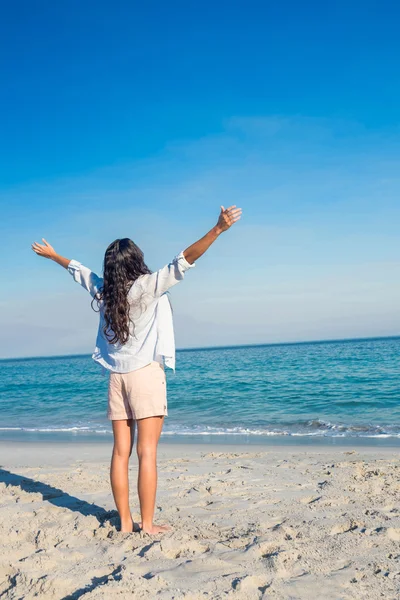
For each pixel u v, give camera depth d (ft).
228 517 12.70
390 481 16.63
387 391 56.18
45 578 8.59
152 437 10.70
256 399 55.26
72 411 54.03
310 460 22.27
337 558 9.68
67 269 11.65
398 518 12.27
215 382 75.10
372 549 10.15
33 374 142.72
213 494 15.46
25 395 73.56
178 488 16.49
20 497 15.16
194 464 21.67
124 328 10.22
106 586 7.86
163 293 10.34
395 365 87.30
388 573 8.95
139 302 10.26
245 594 8.05
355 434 33.22
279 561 9.22
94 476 18.39
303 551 9.94
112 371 10.69
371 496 14.65
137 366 10.42
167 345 10.43
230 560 9.50
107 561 9.48
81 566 9.26
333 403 49.88
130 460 22.93
